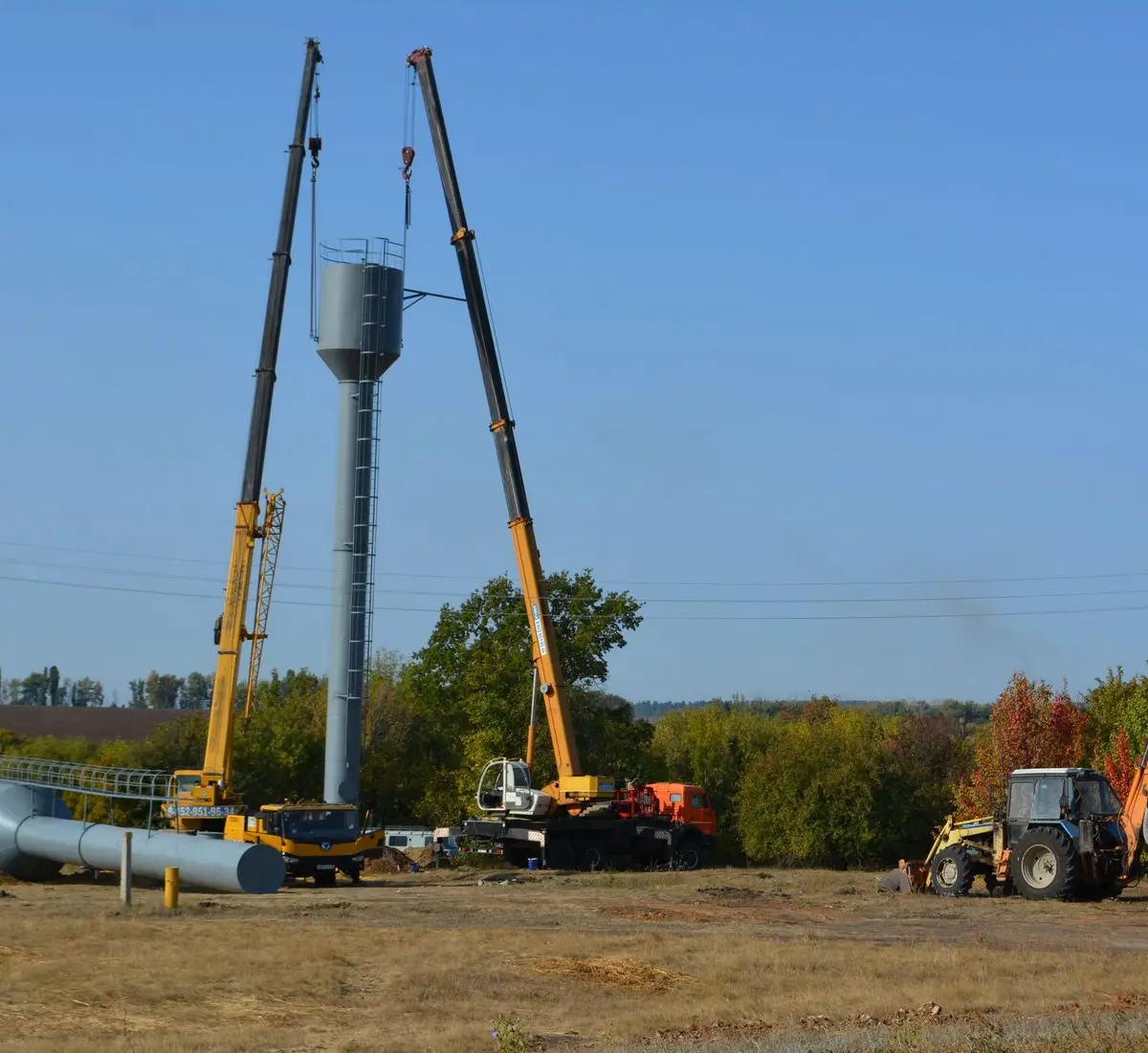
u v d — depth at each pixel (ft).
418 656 228.84
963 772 217.97
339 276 162.30
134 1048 48.39
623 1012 58.85
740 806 199.93
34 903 96.99
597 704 224.53
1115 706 188.85
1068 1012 57.93
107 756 225.56
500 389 161.89
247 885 109.91
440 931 80.23
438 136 168.35
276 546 156.66
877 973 67.36
